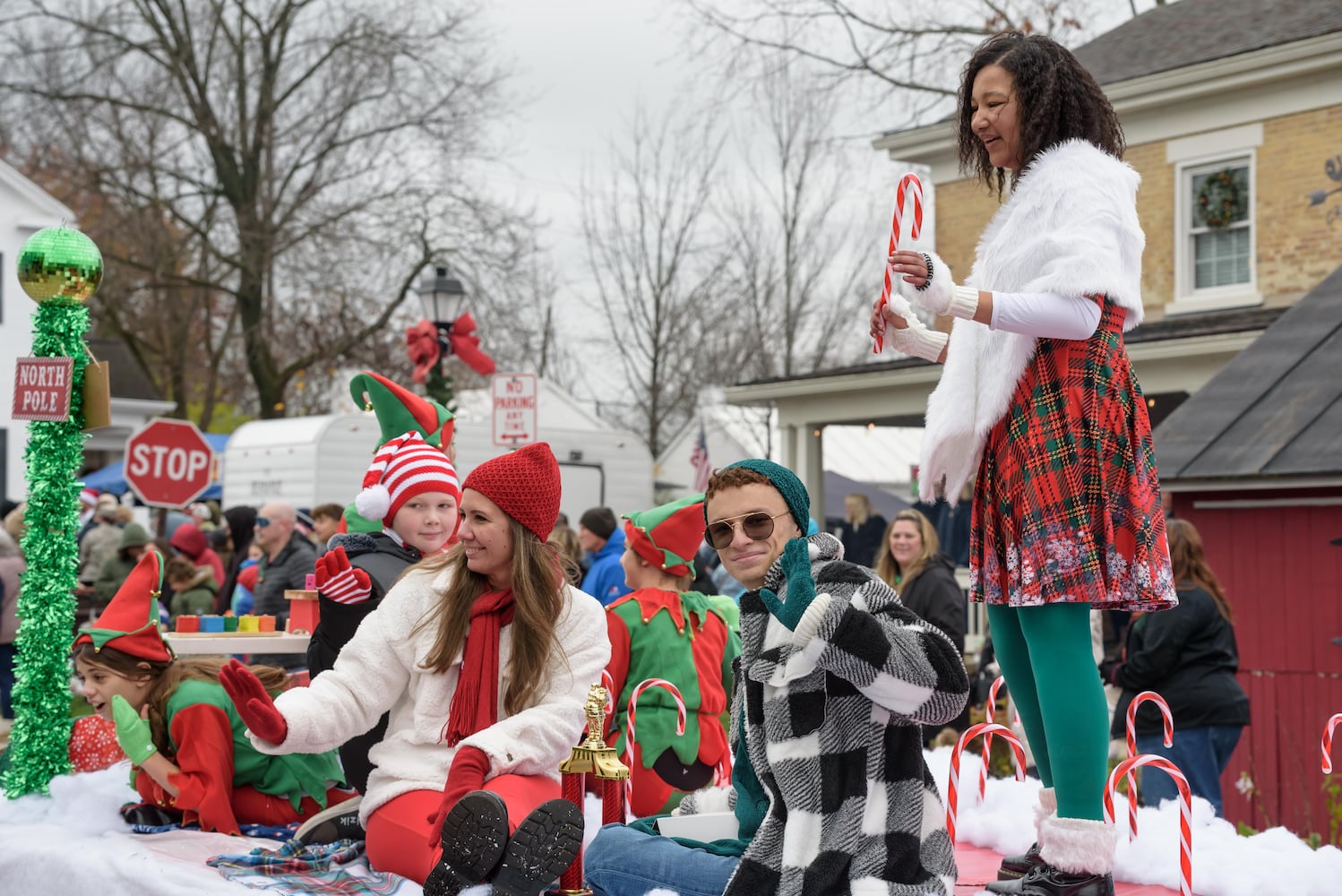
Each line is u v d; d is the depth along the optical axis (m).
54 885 4.17
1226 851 3.82
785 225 34.09
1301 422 8.76
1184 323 15.78
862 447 25.80
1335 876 3.58
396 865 3.88
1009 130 3.30
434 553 4.94
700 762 5.21
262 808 5.02
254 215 29.14
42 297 6.02
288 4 29.08
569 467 18.09
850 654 2.95
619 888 3.54
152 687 5.06
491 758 3.64
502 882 3.27
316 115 28.91
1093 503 3.05
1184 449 9.12
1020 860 3.54
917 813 3.15
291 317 30.38
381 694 3.94
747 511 3.30
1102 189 3.11
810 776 3.13
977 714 7.98
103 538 15.64
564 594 3.98
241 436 17.50
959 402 3.28
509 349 29.73
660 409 35.66
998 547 3.26
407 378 29.94
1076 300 3.02
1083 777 3.09
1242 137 16.25
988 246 3.32
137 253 28.98
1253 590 8.77
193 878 3.89
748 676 3.26
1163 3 22.28
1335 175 15.45
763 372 34.06
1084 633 3.13
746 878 3.12
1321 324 9.88
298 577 9.90
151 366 35.66
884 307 3.53
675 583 5.52
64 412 5.83
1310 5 16.78
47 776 5.74
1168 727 3.98
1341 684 8.29
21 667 5.79
